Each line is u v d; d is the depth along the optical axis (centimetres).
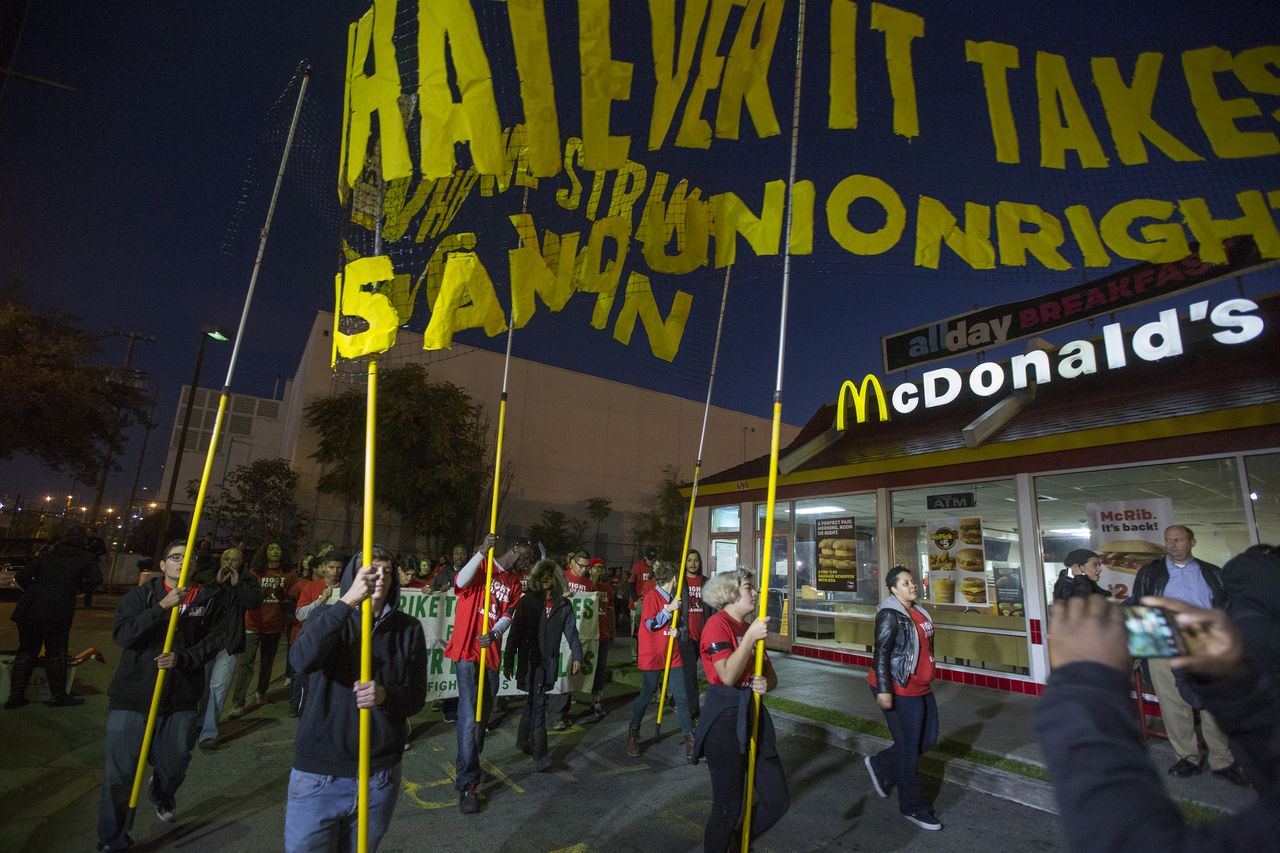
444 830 437
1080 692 95
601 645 797
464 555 952
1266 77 507
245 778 516
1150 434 815
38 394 1728
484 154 353
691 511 643
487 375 3634
